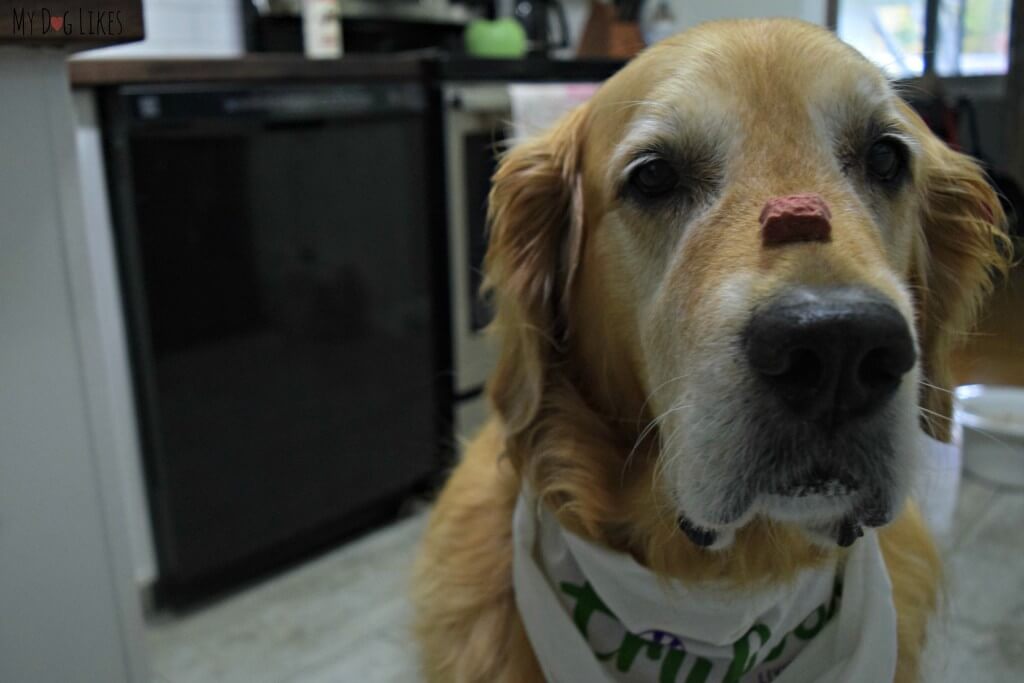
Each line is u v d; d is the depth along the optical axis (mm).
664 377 843
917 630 1135
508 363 1064
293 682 1671
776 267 708
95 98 1633
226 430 1891
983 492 2283
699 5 3701
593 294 1000
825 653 1009
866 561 1008
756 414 703
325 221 2002
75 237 957
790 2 3713
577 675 969
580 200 1016
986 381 2764
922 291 1058
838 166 838
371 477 2221
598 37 3254
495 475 1175
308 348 2018
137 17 901
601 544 1005
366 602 1931
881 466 716
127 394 1775
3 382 930
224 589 2000
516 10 3072
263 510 1991
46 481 977
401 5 2613
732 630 966
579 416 1021
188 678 1687
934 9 4242
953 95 4184
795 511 741
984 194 1085
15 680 991
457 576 1117
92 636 1041
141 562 1857
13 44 877
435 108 2221
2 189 901
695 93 856
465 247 2336
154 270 1713
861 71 870
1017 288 2959
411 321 2264
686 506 783
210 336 1825
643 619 980
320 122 1940
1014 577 1888
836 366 659
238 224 1830
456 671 1057
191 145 1724
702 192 855
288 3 2355
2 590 963
